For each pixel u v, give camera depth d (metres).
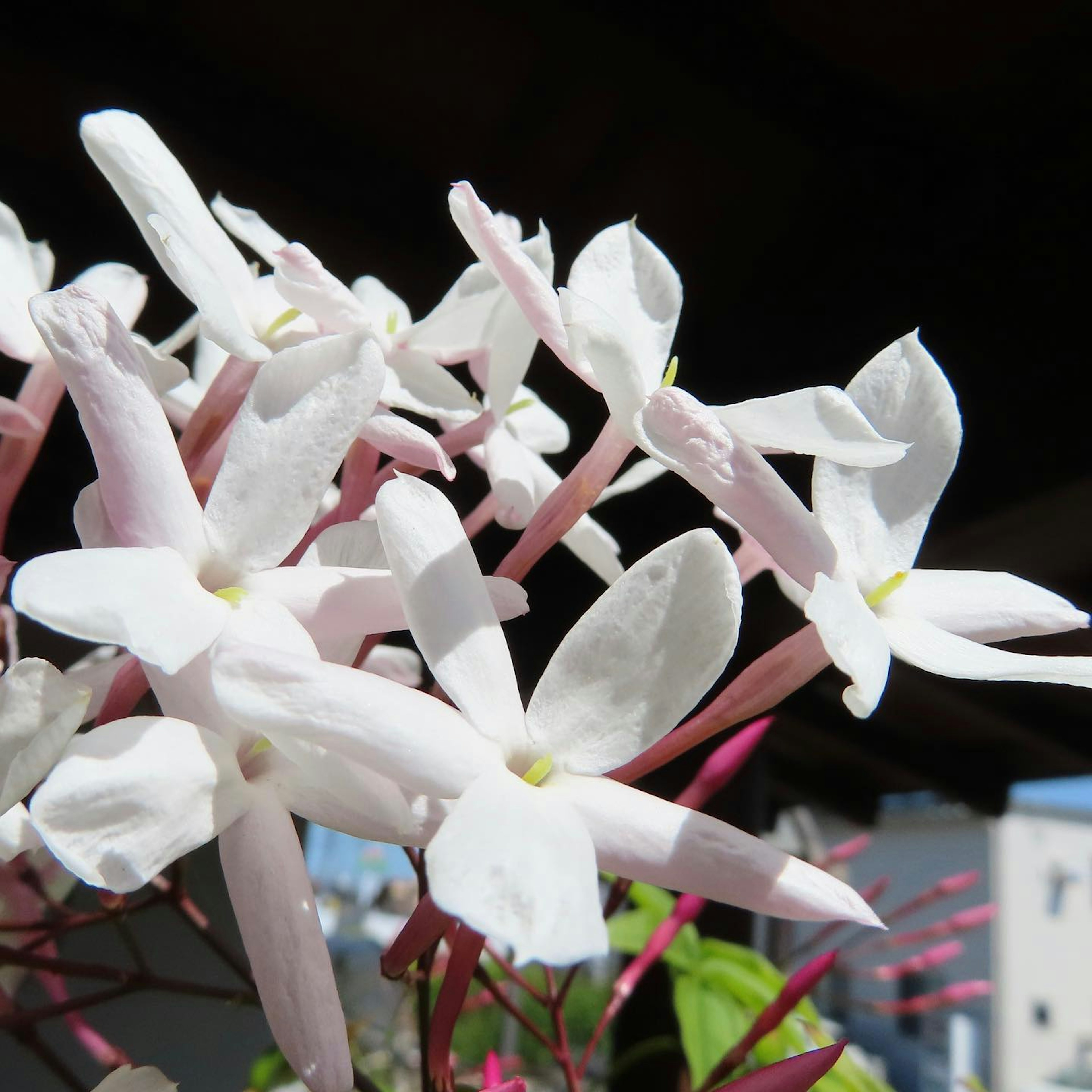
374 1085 0.06
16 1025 0.06
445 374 0.06
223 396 0.05
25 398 0.06
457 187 0.05
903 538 0.05
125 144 0.05
